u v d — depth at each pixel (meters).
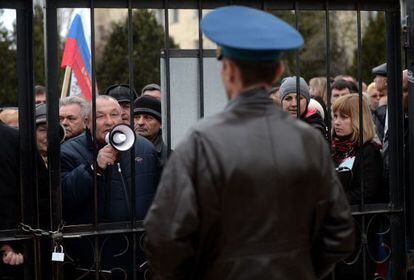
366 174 4.14
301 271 2.58
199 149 2.52
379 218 4.05
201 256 2.59
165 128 3.65
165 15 3.60
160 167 3.85
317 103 4.68
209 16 2.68
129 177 3.79
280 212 2.54
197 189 2.50
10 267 3.70
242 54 2.59
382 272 4.11
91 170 3.72
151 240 2.52
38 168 3.69
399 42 3.93
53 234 3.41
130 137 3.50
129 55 3.57
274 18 2.69
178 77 3.63
